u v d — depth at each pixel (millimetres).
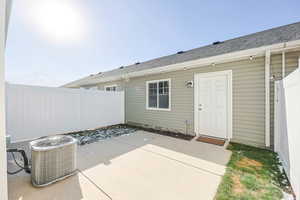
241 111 4488
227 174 2611
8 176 2502
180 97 5957
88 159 3283
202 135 5352
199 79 5410
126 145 4332
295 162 2006
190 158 3346
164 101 6543
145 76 7305
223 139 4863
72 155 2586
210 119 5156
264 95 4082
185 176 2555
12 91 4469
